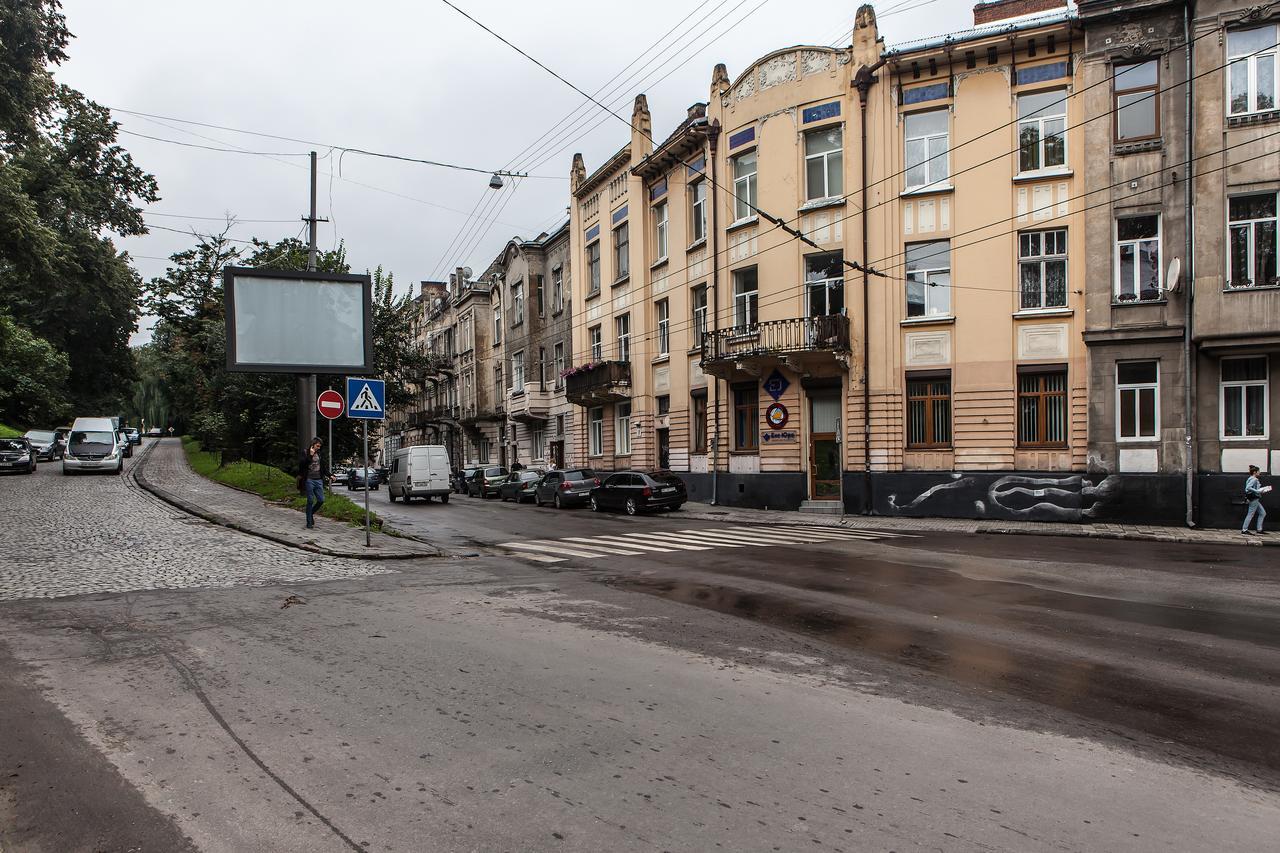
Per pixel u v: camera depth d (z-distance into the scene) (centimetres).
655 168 2956
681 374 2845
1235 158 1823
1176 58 1916
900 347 2222
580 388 3309
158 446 5838
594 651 684
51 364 4516
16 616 827
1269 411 1819
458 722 502
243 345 1858
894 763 439
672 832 358
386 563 1276
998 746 466
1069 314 2048
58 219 2828
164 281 3070
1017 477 2066
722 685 584
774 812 378
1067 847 346
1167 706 542
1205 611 871
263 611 859
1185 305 1880
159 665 636
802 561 1284
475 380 4925
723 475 2623
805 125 2389
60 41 2044
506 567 1234
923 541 1614
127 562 1208
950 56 2159
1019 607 889
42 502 2111
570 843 347
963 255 2159
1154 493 1909
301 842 349
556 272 3919
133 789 404
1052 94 2089
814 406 2411
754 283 2556
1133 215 1950
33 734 482
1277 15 1797
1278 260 1795
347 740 471
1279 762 446
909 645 710
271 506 2077
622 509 2503
